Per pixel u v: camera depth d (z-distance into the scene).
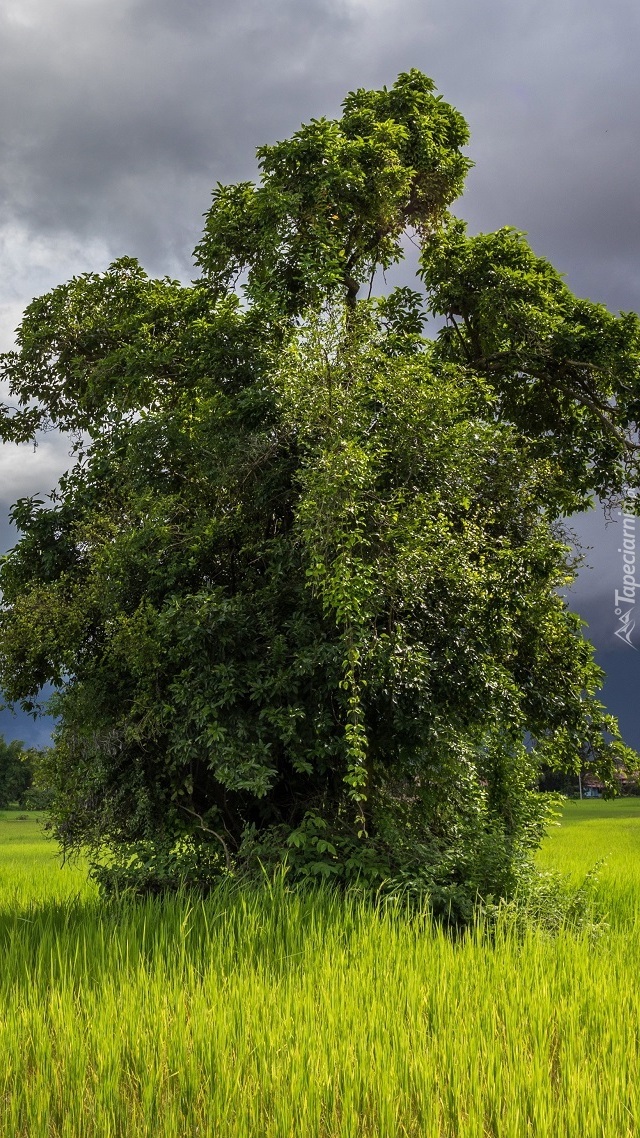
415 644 12.17
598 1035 6.44
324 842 11.53
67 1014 6.64
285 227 15.10
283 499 13.50
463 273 18.03
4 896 15.36
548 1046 6.34
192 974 7.47
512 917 10.21
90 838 13.91
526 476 14.59
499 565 13.55
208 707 12.12
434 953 8.40
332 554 11.98
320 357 13.14
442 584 12.60
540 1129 4.95
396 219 17.97
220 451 13.57
